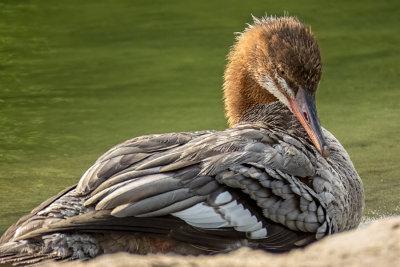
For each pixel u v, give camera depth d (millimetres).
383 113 18297
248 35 12945
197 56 21125
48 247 9523
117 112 18469
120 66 20750
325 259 7844
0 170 15703
